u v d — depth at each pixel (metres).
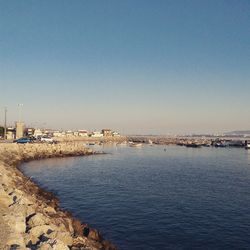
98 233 24.47
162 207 36.56
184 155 122.88
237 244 25.77
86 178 58.91
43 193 39.06
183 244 25.62
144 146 197.12
